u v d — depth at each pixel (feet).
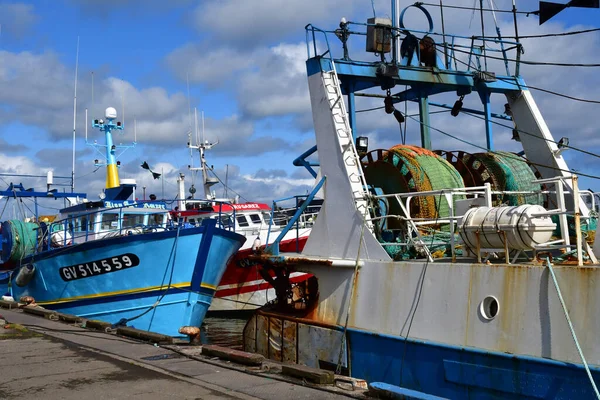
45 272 47.57
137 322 43.37
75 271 45.37
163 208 55.21
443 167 36.88
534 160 39.50
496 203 38.11
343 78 36.99
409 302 27.84
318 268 32.83
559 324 22.25
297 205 45.27
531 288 23.27
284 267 35.96
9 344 28.76
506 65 41.60
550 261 25.49
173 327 43.09
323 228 34.14
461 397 24.98
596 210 35.47
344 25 37.35
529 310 23.22
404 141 43.93
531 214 24.17
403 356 27.45
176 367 24.04
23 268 47.09
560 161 38.09
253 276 61.31
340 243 32.86
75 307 45.80
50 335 31.22
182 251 42.98
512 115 41.06
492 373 23.91
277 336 35.22
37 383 21.56
